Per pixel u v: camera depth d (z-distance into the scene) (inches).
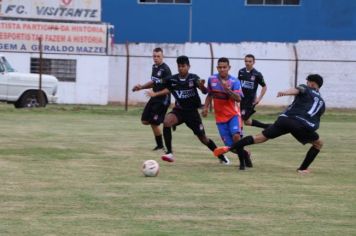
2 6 3757.4
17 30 3764.8
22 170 1261.1
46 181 1143.0
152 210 927.7
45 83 3132.4
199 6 4311.0
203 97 3779.5
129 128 2242.9
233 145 1307.8
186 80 1362.0
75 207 938.1
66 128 2190.0
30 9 3779.5
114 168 1310.3
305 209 958.4
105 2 4293.8
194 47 4042.8
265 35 4320.9
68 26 3818.9
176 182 1160.2
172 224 850.1
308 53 4072.3
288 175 1279.5
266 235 804.6
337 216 916.6
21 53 3774.6
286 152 1670.8
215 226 844.0
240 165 1331.2
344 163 1489.9
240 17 4311.0
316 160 1534.2
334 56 4084.6
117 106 3698.3
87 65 3853.3
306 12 4303.6
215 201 999.0
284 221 880.9
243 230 825.5
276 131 1274.6
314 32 4308.6
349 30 4286.4
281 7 4303.6
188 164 1398.9
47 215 885.2
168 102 1592.0
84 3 3831.2
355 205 995.3
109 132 2080.5
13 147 1611.7
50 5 3799.2
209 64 4042.8
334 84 4133.9
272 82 4077.3
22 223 838.5
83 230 808.9
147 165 1212.5
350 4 4281.5
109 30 3855.8
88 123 2427.4
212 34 4311.0
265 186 1143.6
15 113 2785.4
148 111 1592.0
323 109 1274.6
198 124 1386.6
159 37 4320.9
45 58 3814.0
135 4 4311.0
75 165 1343.5
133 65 4077.3
